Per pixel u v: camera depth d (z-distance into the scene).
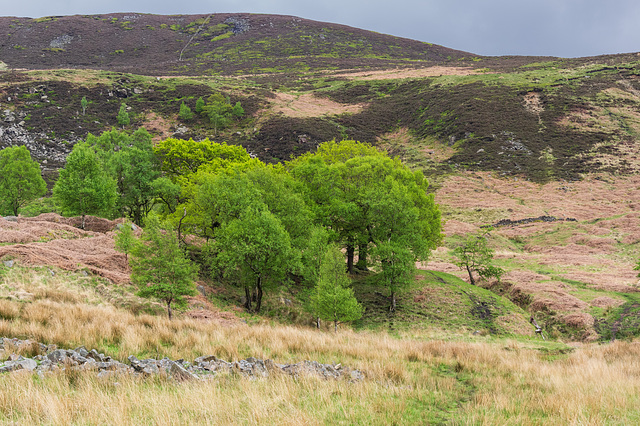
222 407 7.77
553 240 57.91
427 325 30.94
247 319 27.80
